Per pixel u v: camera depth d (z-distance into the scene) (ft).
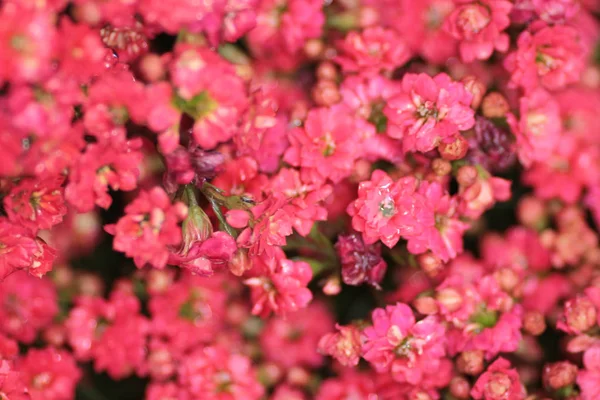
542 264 1.02
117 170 0.94
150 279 1.01
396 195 0.96
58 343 1.01
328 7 1.01
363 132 0.99
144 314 1.01
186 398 1.00
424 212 0.97
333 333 1.00
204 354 1.01
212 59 0.93
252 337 1.01
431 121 0.96
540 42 1.01
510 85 1.01
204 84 0.92
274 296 0.98
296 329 1.01
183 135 0.93
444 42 1.01
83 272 1.01
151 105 0.92
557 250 1.02
